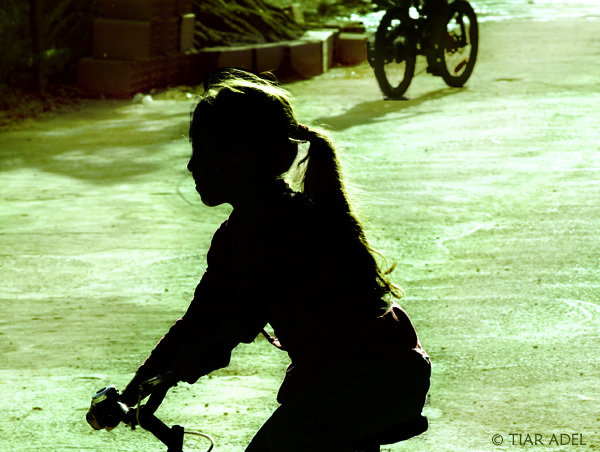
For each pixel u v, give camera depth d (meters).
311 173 5.80
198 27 37.75
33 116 30.50
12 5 31.89
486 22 50.00
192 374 5.43
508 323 12.67
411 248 16.47
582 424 9.58
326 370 5.67
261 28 38.84
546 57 38.66
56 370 11.71
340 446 5.68
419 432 5.84
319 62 37.88
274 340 6.14
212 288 6.02
